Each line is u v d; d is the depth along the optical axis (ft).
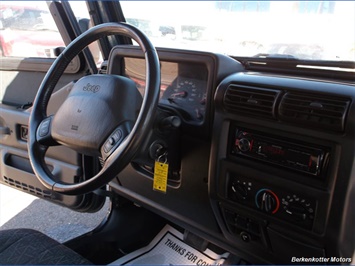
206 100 3.27
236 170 3.10
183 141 3.54
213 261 4.48
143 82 3.92
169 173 3.81
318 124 2.49
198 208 3.78
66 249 3.33
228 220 3.46
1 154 5.90
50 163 5.52
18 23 6.34
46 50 6.42
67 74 6.50
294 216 2.85
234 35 4.30
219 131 3.14
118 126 2.79
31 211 6.72
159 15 4.88
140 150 2.78
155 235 5.04
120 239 4.83
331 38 3.68
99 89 2.97
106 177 2.64
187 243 4.83
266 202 2.97
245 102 2.86
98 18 5.84
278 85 2.76
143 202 4.42
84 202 5.13
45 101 3.53
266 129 2.85
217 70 3.17
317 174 2.62
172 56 3.50
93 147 2.85
